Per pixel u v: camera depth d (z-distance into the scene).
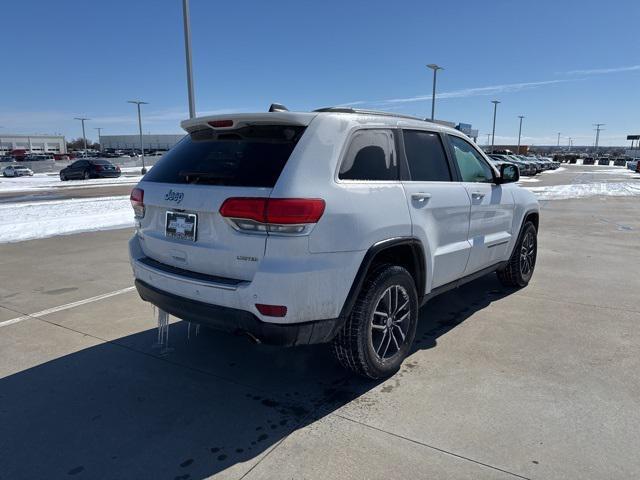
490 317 4.84
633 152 92.62
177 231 3.27
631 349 4.05
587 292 5.73
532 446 2.73
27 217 12.14
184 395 3.34
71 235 9.62
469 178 4.61
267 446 2.76
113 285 6.02
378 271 3.35
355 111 3.47
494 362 3.81
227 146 3.25
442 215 3.94
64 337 4.36
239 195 2.88
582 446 2.73
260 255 2.85
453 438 2.81
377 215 3.22
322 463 2.60
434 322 4.71
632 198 19.09
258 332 2.89
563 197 19.59
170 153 3.73
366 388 3.41
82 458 2.67
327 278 2.94
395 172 3.57
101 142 129.50
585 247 8.66
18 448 2.75
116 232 9.98
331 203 2.95
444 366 3.74
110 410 3.15
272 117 3.07
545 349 4.05
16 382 3.53
